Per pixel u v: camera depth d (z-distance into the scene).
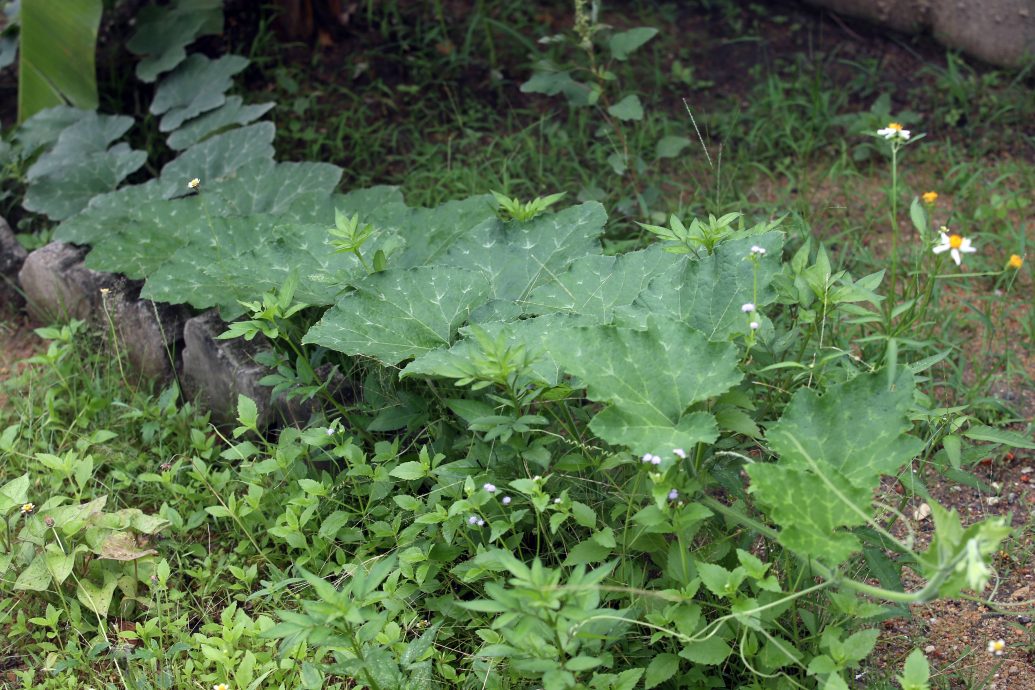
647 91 5.16
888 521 3.14
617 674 2.51
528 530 2.95
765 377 2.86
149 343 3.81
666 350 2.54
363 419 3.27
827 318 3.29
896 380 2.44
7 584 3.03
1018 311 4.00
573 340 2.54
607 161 4.52
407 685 2.50
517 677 2.59
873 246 4.32
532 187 4.56
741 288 2.88
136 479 3.40
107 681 2.83
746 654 2.39
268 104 4.65
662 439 2.39
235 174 4.36
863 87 5.13
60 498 3.05
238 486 3.33
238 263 3.63
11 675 2.87
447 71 5.24
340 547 3.05
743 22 5.56
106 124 4.73
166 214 4.12
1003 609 2.38
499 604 2.17
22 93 4.81
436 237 3.78
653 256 3.24
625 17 5.57
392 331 3.17
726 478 2.67
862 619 2.59
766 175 4.73
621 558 2.62
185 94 4.88
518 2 5.53
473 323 3.00
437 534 2.89
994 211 4.32
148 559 3.06
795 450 2.39
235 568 2.98
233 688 2.72
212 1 5.04
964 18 5.09
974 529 1.98
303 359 3.18
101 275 3.98
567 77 4.48
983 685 2.65
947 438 2.64
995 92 4.96
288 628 2.23
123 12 5.42
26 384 3.82
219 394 3.63
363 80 5.27
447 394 3.29
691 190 4.60
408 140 4.97
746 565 2.28
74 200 4.46
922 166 4.71
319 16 5.39
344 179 4.77
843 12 5.49
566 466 2.68
